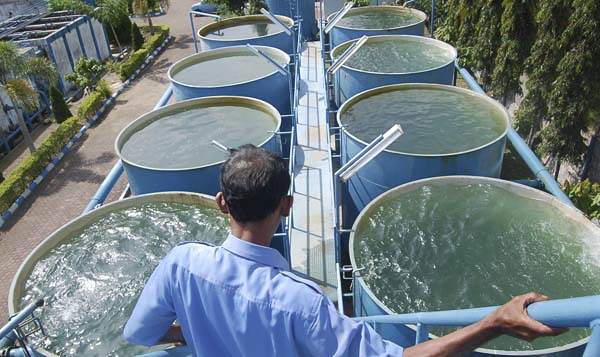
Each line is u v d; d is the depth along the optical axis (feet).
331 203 48.19
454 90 51.70
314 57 85.61
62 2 114.01
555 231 32.58
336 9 109.91
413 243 32.45
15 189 68.44
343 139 45.42
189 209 37.04
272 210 7.63
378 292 29.37
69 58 105.09
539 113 56.85
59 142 79.30
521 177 60.54
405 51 67.26
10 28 107.14
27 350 14.96
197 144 47.01
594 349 4.80
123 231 35.40
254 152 7.91
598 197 44.75
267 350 7.01
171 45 128.26
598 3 44.93
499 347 25.16
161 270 8.11
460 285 29.50
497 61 66.08
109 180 45.60
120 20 122.31
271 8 100.22
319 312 6.66
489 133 44.47
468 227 33.27
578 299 5.07
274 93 57.11
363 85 56.13
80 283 31.55
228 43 71.15
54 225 64.49
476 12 75.82
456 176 36.83
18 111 75.66
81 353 27.17
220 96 53.36
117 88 102.58
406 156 38.22
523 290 28.99
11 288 30.37
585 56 46.65
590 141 52.90
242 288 7.17
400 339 26.61
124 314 29.32
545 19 51.80
